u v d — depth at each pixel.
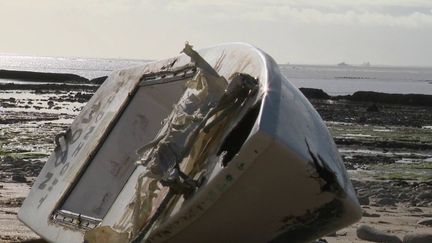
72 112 36.88
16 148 20.97
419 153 24.80
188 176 5.20
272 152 4.71
